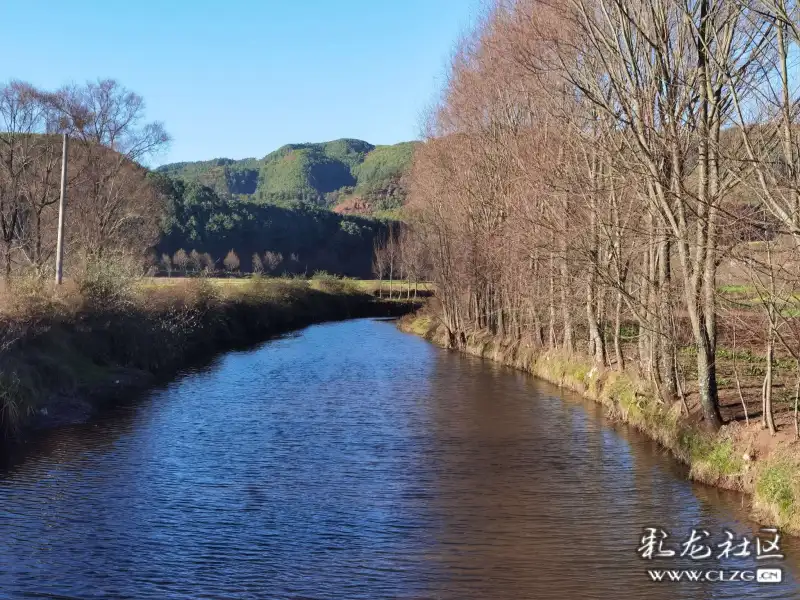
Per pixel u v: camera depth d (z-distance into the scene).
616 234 20.86
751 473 14.05
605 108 16.61
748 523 12.71
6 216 41.12
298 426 21.42
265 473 16.28
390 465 17.03
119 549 11.73
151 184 53.75
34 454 17.58
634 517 13.23
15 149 40.28
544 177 22.75
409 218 64.00
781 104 13.27
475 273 42.44
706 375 16.25
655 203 16.91
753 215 14.80
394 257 109.06
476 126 39.50
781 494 12.44
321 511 13.70
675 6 16.50
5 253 37.62
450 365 37.03
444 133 45.00
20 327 23.31
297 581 10.59
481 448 18.69
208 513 13.52
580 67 21.27
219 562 11.26
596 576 10.76
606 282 19.28
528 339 36.41
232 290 59.09
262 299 62.16
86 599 9.93
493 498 14.48
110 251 36.69
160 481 15.52
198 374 32.84
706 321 16.22
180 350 37.59
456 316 46.72
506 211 35.66
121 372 28.83
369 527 12.85
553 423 21.77
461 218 44.19
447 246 46.69
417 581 10.61
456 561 11.34
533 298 31.86
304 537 12.35
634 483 15.30
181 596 10.06
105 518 13.17
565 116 21.75
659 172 16.19
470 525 12.94
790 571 10.78
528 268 31.28
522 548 11.85
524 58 23.70
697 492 14.55
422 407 24.66
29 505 13.80
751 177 14.67
